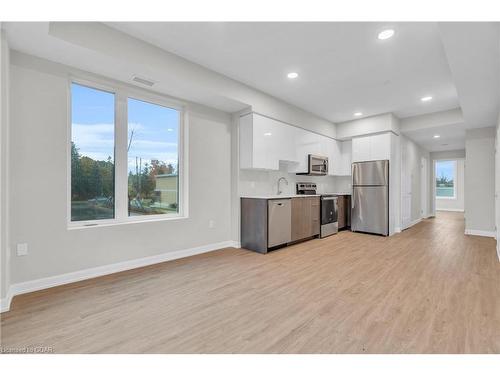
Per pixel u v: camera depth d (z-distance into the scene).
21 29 1.98
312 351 1.52
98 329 1.75
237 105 3.86
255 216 3.90
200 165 3.82
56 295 2.28
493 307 2.04
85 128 2.83
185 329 1.76
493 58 2.42
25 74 2.34
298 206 4.39
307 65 3.14
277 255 3.67
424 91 3.94
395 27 2.37
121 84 3.03
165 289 2.44
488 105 3.77
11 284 2.25
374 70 3.25
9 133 2.23
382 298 2.24
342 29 2.42
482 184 5.12
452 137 6.15
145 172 3.35
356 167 5.58
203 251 3.83
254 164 3.92
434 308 2.04
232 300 2.21
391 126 5.07
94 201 2.89
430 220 7.66
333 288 2.47
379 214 5.19
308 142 5.05
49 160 2.46
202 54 2.91
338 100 4.38
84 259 2.68
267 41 2.63
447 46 2.24
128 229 3.03
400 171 5.57
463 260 3.40
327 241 4.63
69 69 2.61
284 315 1.95
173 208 3.63
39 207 2.40
